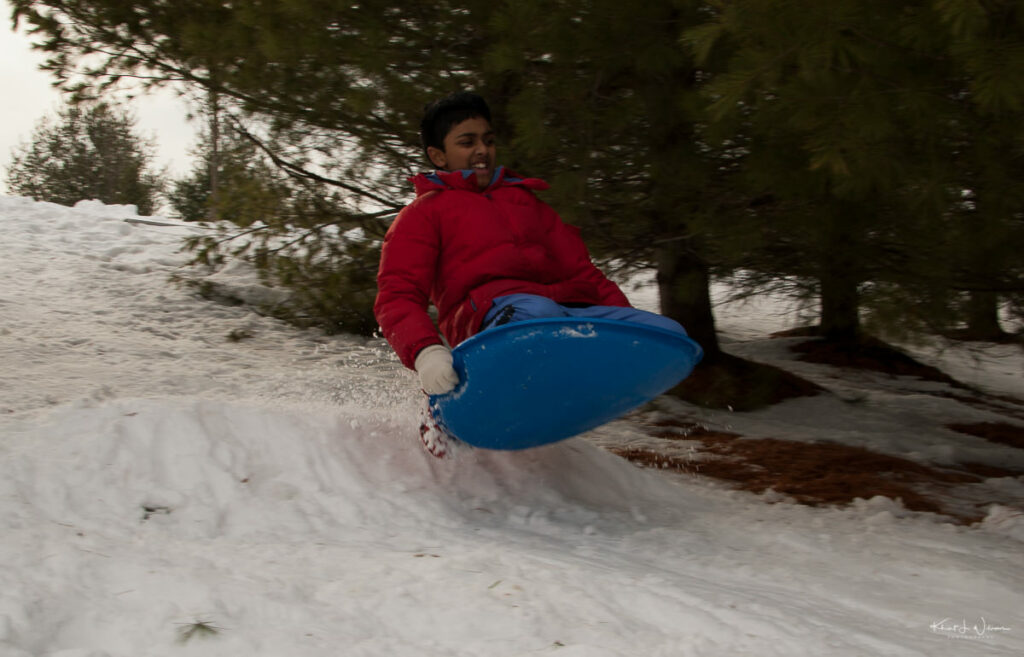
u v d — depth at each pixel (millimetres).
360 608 2061
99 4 6020
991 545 3455
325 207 7996
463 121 3416
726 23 2758
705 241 5430
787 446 6012
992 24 2402
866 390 9406
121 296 9141
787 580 2711
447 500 3400
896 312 4773
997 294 4949
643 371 2967
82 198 37750
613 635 1971
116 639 1803
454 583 2254
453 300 3324
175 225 14570
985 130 3229
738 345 12609
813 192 4121
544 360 2861
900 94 2834
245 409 3607
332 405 4320
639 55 4262
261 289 10031
